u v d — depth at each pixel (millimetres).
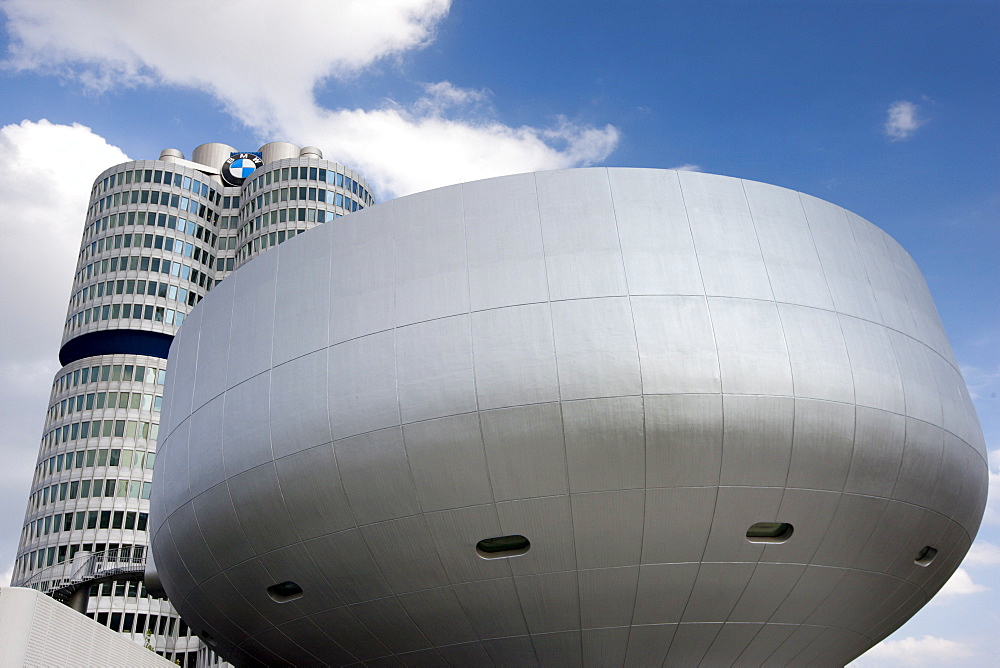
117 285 95875
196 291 99438
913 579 25922
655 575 22516
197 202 103688
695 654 24062
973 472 26047
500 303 22719
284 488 23672
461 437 21812
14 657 17391
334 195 102125
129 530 85250
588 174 24344
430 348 22688
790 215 25047
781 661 25297
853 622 25625
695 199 24297
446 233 24062
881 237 27172
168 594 32094
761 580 23109
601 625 23188
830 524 22922
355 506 22844
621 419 21391
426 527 22406
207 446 26000
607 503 21703
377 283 24156
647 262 23016
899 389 23766
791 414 21984
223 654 32562
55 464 88688
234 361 26188
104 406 90500
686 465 21594
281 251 26609
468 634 23766
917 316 26156
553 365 21781
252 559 25203
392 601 23750
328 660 26766
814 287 23938
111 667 22625
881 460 23000
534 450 21531
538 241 23375
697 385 21656
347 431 22812
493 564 22438
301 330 24797
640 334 22016
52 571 82562
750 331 22516
